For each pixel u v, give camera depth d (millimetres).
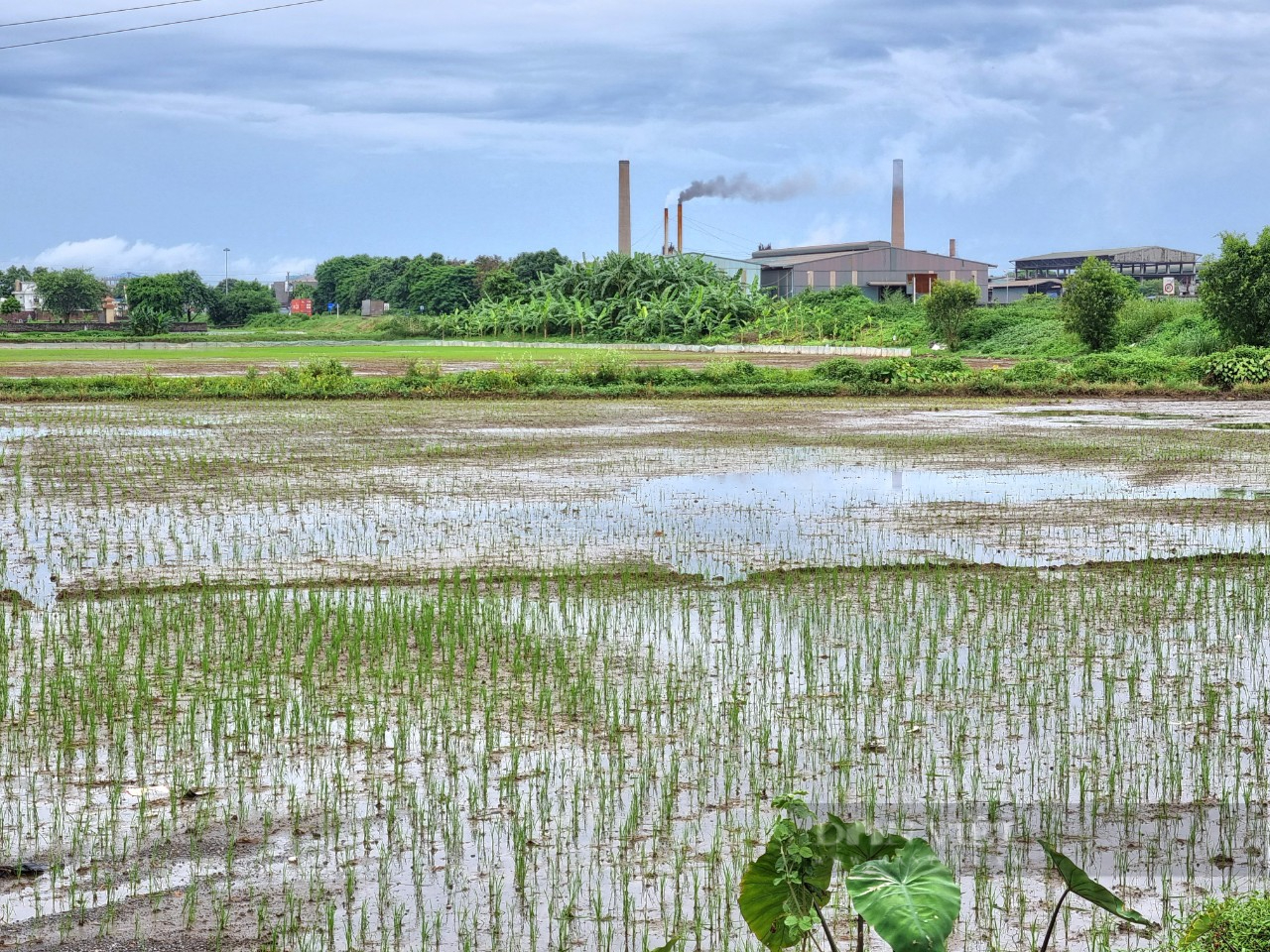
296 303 150625
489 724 7355
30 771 6652
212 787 6422
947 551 13172
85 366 50906
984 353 63969
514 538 13953
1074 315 56188
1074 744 7090
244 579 11750
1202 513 15609
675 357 61188
